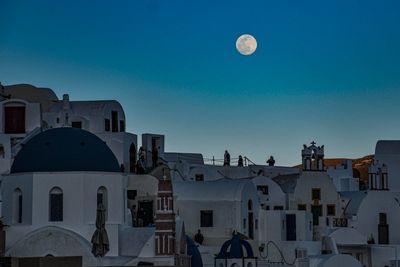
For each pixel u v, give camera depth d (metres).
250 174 136.75
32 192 99.88
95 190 100.75
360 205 131.00
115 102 127.50
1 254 98.50
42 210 99.81
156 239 100.75
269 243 119.75
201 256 111.88
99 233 98.31
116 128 127.44
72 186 99.94
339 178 153.12
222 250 110.38
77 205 99.81
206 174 132.88
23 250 98.69
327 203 130.38
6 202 101.50
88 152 101.69
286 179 131.00
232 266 109.00
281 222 120.06
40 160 100.69
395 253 126.12
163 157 133.00
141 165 121.25
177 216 111.56
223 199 117.75
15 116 120.81
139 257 100.44
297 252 118.19
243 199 118.00
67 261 97.19
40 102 129.12
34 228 99.50
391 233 132.50
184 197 118.56
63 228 99.06
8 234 100.06
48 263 96.31
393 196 135.38
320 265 115.25
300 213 122.31
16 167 101.69
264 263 116.94
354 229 125.19
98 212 98.50
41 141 102.12
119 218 102.00
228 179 124.12
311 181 130.25
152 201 115.12
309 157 131.00
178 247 103.00
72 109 124.88
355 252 126.00
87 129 123.94
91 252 98.00
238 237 110.75
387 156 146.50
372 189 133.62
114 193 101.88
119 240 101.38
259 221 120.56
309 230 123.31
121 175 102.62
